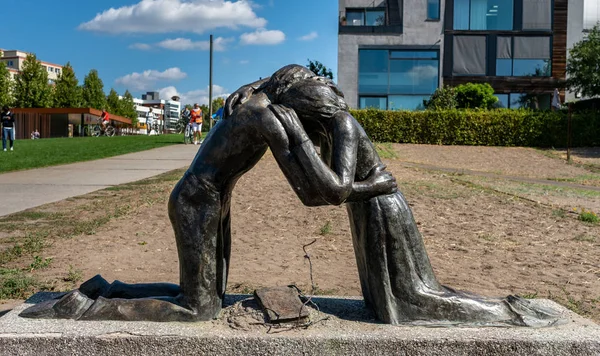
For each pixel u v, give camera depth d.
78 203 10.77
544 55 30.55
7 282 5.29
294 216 9.51
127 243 7.48
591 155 23.12
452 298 3.25
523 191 13.25
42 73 65.25
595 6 36.22
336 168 3.04
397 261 3.25
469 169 18.69
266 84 3.36
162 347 2.97
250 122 3.10
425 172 16.59
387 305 3.23
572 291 5.45
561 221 9.45
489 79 30.41
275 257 6.79
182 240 3.26
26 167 17.41
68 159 19.92
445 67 30.47
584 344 2.98
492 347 2.97
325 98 3.16
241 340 2.95
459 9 30.44
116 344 2.97
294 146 3.04
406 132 26.11
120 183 13.92
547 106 30.78
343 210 10.04
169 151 24.30
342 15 31.19
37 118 50.22
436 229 8.68
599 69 27.22
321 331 3.08
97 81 75.69
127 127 62.78
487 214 9.96
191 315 3.23
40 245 7.08
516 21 30.39
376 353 2.96
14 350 2.96
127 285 3.64
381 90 30.69
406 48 30.50
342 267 6.34
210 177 3.23
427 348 2.96
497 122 25.95
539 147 25.77
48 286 5.32
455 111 25.97
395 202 3.28
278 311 3.19
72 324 3.16
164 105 159.25
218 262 3.31
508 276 6.03
